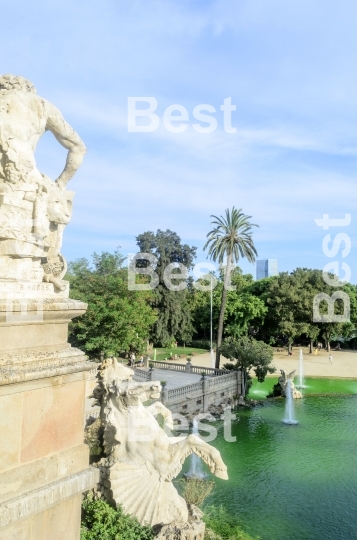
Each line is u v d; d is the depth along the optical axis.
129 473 9.84
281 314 58.00
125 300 31.84
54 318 4.82
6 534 4.10
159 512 9.72
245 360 36.62
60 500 4.54
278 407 33.09
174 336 58.75
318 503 17.00
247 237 45.06
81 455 4.93
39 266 4.93
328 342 60.81
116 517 9.31
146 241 52.75
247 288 67.56
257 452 22.88
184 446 10.20
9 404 4.24
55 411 4.67
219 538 11.20
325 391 38.59
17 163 4.50
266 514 15.98
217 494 17.58
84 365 4.97
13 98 4.61
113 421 10.18
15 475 4.23
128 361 42.00
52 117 5.08
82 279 33.22
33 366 4.44
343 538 14.39
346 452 22.91
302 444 24.27
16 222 4.56
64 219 5.18
